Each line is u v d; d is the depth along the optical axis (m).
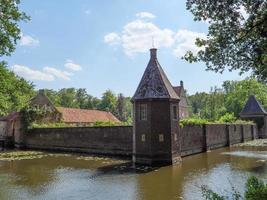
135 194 13.93
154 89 23.00
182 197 13.21
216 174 18.42
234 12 9.28
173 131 23.23
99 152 31.22
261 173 18.50
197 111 106.38
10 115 45.28
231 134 41.25
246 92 75.69
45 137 37.41
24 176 18.86
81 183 16.55
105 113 65.12
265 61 9.75
